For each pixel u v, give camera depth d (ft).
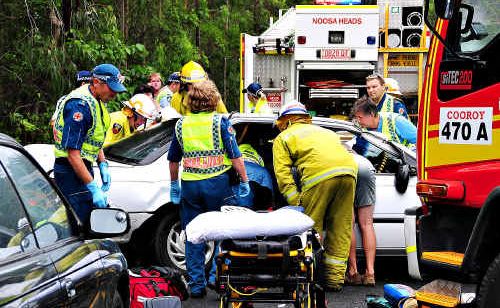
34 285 23.45
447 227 43.04
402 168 59.72
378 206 60.13
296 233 39.19
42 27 104.22
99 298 28.94
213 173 53.78
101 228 33.01
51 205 29.53
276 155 54.65
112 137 72.43
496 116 40.42
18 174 27.45
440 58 43.16
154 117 73.72
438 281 42.37
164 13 155.63
